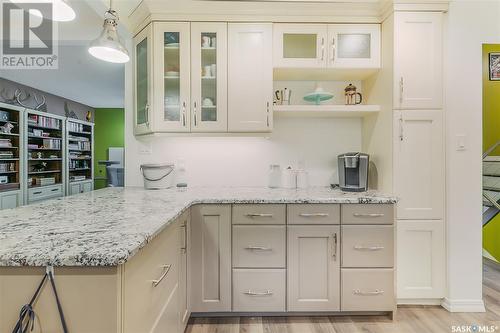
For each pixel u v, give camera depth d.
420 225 2.05
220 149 2.55
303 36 2.25
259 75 2.20
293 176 2.41
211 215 1.92
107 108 7.27
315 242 1.92
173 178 2.54
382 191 2.20
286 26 2.20
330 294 1.92
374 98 2.34
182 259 1.62
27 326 0.77
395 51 2.04
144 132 2.32
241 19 2.18
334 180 2.55
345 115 2.47
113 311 0.78
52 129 5.09
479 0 2.05
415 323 1.91
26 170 4.32
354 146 2.56
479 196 2.05
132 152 2.54
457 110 2.05
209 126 2.21
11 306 0.77
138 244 0.87
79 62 3.72
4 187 3.95
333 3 2.12
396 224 1.95
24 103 4.96
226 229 1.91
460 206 2.05
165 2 2.11
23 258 0.75
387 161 2.13
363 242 1.91
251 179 2.55
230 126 2.21
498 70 2.59
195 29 2.19
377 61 2.21
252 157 2.55
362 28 2.21
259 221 1.92
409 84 2.05
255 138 2.54
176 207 1.51
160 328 1.16
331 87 2.56
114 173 5.93
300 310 1.92
